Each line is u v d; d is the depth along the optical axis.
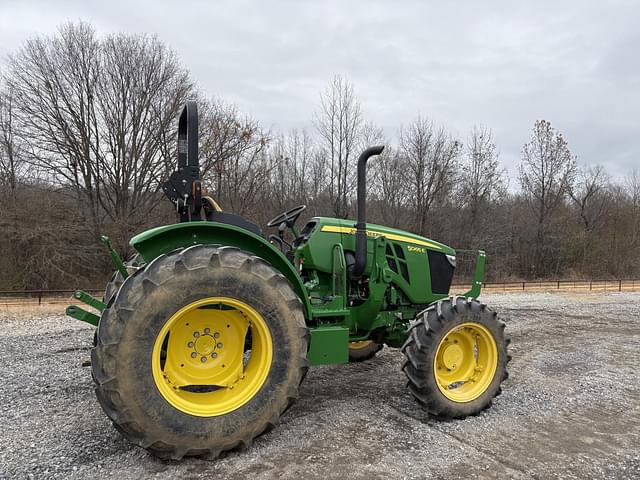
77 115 18.11
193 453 3.01
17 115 17.50
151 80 19.19
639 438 3.68
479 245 26.16
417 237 4.85
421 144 25.20
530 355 6.64
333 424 3.77
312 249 4.19
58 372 5.18
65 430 3.52
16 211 15.62
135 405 2.81
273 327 3.23
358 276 4.21
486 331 4.17
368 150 4.14
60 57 17.91
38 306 10.84
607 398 4.66
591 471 3.10
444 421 3.91
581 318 10.59
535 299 14.70
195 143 3.66
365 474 2.94
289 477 2.88
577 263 29.41
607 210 32.06
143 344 2.85
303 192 22.44
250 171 20.66
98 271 16.81
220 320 3.28
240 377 3.28
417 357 3.83
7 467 2.93
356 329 4.54
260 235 3.86
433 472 3.01
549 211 30.06
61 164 17.83
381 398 4.47
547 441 3.57
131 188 19.14
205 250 3.11
